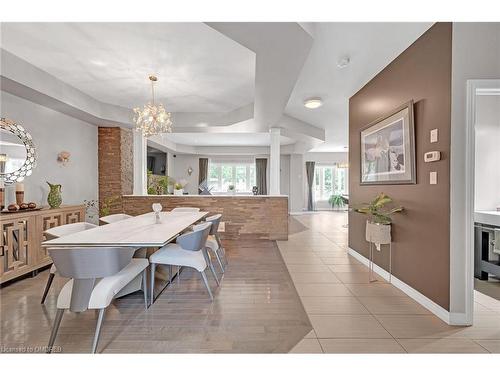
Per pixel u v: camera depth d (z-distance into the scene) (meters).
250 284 3.20
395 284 3.11
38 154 4.26
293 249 4.91
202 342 2.04
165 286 3.14
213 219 3.63
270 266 3.90
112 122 5.43
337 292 2.96
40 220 3.54
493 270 3.15
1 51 3.13
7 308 2.58
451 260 2.26
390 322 2.31
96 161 5.76
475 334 2.13
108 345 2.00
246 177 11.99
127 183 6.08
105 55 3.30
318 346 1.99
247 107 5.23
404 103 2.87
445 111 2.30
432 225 2.48
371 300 2.75
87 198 5.50
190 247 2.80
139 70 3.72
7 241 3.06
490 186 3.64
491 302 2.71
